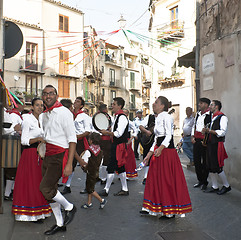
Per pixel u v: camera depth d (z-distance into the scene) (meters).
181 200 4.27
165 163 4.34
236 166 6.39
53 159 3.52
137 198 5.60
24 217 4.00
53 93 3.57
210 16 7.89
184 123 8.92
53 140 3.53
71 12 32.62
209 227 4.00
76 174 8.30
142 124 7.04
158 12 23.62
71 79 32.66
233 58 6.61
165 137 4.34
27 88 28.55
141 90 48.50
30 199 4.02
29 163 4.11
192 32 20.83
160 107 4.51
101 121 5.54
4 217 4.13
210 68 7.89
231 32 6.73
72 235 3.68
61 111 3.53
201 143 6.29
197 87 10.90
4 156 4.20
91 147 4.76
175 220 4.29
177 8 22.11
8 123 4.45
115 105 5.80
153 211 4.34
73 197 5.64
